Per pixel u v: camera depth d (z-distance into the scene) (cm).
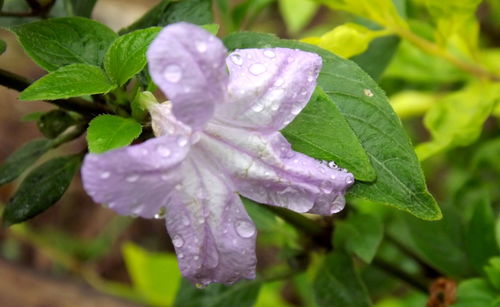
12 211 18
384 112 15
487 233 21
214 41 13
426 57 26
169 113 15
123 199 13
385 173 15
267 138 15
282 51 15
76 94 15
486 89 22
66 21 16
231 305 22
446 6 21
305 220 20
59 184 18
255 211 22
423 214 15
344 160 15
